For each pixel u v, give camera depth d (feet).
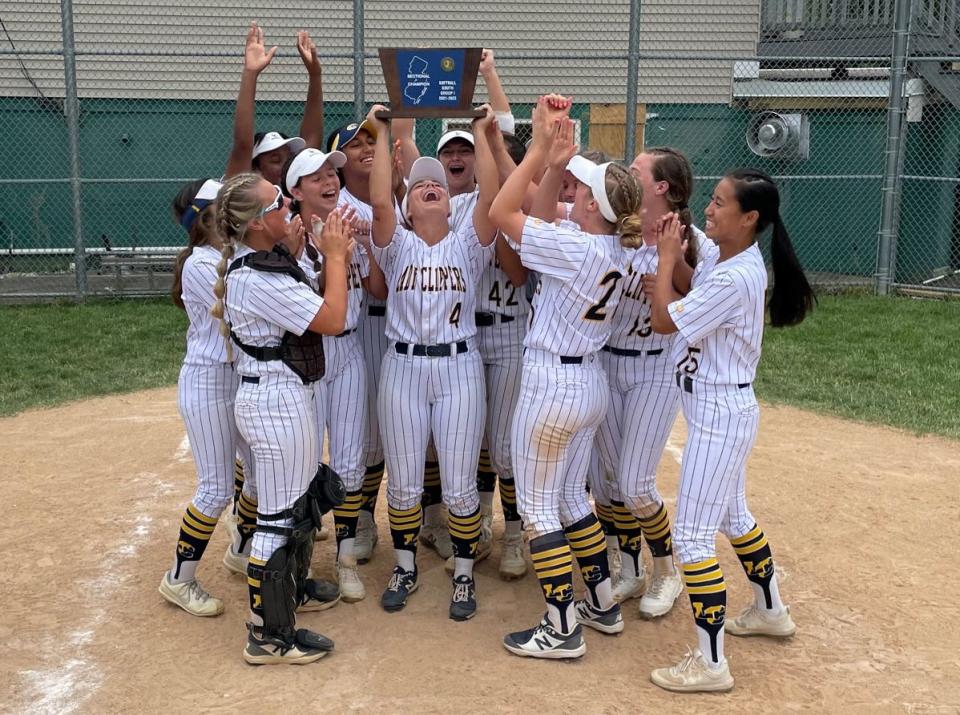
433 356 13.17
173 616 13.58
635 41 36.55
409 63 12.59
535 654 12.34
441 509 16.06
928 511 17.84
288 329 11.54
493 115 13.15
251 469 14.17
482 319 14.20
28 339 32.09
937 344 31.73
